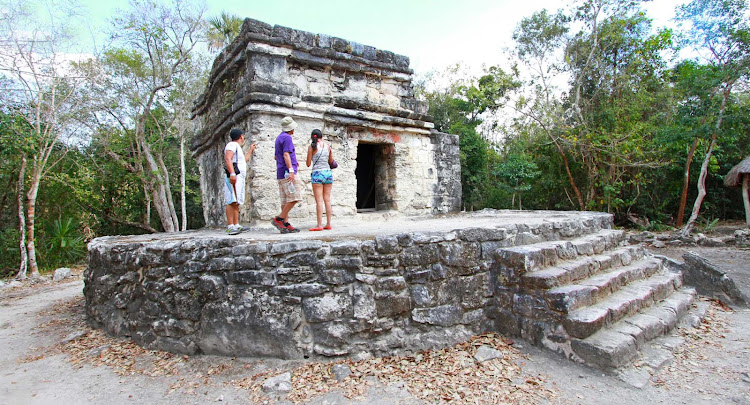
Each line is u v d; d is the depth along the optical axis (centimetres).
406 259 373
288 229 479
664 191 1531
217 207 739
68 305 690
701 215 1541
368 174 844
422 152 774
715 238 1047
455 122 2062
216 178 743
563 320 354
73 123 1271
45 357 433
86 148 1517
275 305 356
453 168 823
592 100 1555
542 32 1705
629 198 1511
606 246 527
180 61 1457
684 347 382
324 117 637
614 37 1523
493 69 1812
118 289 470
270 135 593
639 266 512
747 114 1167
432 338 375
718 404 285
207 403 308
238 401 307
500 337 397
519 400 293
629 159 1357
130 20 1346
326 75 667
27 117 1116
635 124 1344
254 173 578
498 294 411
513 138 2270
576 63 1680
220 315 371
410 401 296
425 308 377
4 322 607
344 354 351
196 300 389
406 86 768
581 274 420
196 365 369
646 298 436
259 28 600
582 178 1553
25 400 330
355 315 353
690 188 1516
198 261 389
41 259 1261
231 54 642
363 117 675
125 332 453
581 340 341
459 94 2234
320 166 513
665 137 1192
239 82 646
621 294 430
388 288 365
